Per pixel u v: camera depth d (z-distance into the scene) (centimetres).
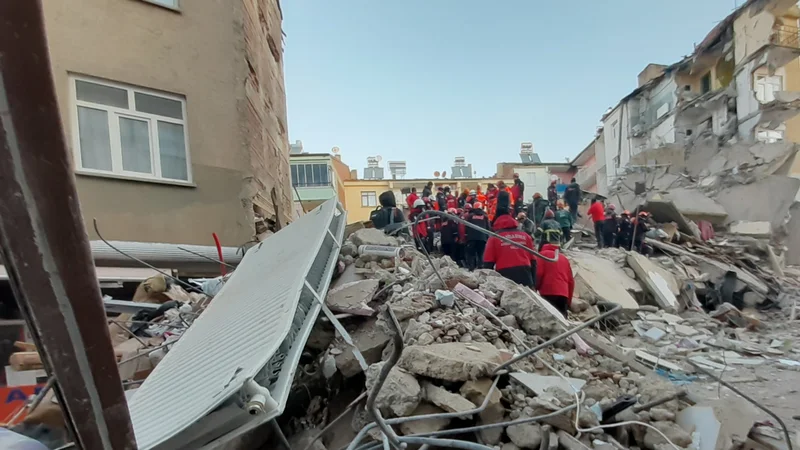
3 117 82
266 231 948
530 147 4428
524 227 1091
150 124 736
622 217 1149
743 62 1925
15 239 89
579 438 217
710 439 222
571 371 294
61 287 95
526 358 294
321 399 307
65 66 658
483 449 190
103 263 628
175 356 297
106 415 109
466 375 246
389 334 315
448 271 409
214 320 334
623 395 260
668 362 413
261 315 253
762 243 1327
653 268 813
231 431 173
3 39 79
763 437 233
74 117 662
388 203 694
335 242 420
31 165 86
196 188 771
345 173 4172
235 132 831
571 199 1505
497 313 361
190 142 774
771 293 876
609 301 627
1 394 339
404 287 393
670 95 2305
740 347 487
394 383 241
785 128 1942
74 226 95
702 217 1600
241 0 865
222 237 792
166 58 755
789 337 572
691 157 2008
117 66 704
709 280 937
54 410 269
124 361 381
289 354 215
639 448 226
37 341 98
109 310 514
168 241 730
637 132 2522
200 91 790
